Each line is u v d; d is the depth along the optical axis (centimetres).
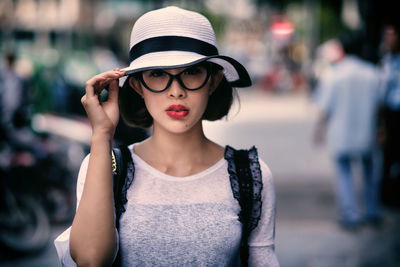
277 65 2717
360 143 508
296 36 3200
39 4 2097
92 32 2161
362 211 568
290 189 670
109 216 138
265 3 3475
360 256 438
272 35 3191
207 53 149
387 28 545
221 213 149
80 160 585
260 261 158
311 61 2606
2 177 458
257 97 2361
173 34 146
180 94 146
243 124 1350
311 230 508
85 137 598
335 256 438
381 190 592
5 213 455
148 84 150
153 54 147
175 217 147
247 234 156
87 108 146
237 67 156
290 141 1064
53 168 547
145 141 163
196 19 150
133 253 144
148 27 148
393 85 546
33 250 454
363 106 508
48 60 1102
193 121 150
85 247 135
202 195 150
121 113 170
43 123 593
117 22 1235
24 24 2066
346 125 509
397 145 564
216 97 171
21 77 805
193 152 157
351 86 506
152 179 151
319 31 2809
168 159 156
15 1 2056
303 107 1867
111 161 144
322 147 990
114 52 1283
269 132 1202
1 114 742
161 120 150
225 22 2686
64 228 537
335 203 605
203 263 145
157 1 934
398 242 471
